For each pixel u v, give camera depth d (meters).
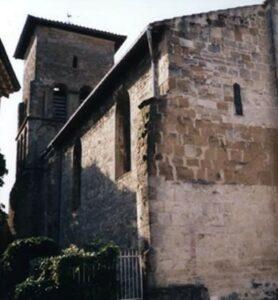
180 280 10.63
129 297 10.42
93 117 17.88
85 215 17.77
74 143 20.28
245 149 12.45
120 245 13.95
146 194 10.90
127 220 13.65
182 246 10.88
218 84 12.55
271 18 14.05
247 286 11.41
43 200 25.88
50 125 29.06
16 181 30.06
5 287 14.22
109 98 16.22
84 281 10.41
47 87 30.19
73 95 30.83
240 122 12.59
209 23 12.90
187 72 12.16
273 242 12.10
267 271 11.77
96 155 17.19
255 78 13.26
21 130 31.02
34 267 12.29
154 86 12.38
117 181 14.78
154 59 12.60
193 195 11.37
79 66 31.84
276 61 13.64
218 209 11.59
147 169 11.02
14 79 19.02
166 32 12.20
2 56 17.09
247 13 13.73
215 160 11.92
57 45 31.62
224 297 11.03
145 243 10.69
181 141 11.61
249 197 12.12
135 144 13.60
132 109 14.05
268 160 12.75
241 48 13.25
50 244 15.01
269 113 13.20
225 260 11.31
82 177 18.59
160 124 11.48
